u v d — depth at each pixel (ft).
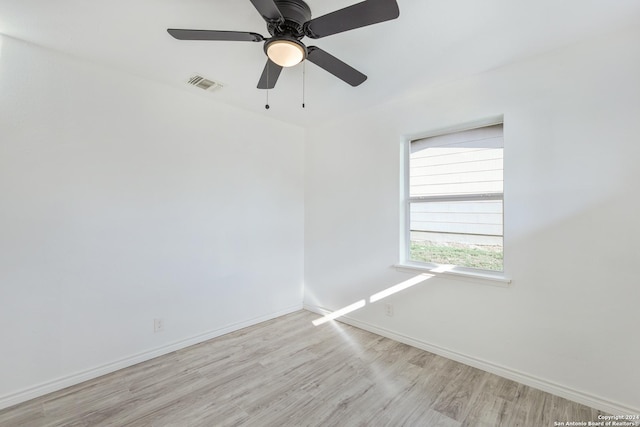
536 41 6.39
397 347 9.12
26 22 5.84
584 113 6.40
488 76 7.73
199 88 8.87
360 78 6.44
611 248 6.10
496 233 8.02
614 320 6.06
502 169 7.95
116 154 7.75
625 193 5.97
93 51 6.90
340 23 4.72
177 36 5.16
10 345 6.32
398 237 9.65
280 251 11.82
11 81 6.33
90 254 7.34
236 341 9.52
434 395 6.72
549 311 6.80
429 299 8.85
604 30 6.01
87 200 7.29
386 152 9.95
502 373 7.43
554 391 6.68
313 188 12.36
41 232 6.68
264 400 6.54
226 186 10.10
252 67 7.64
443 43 6.47
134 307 8.07
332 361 8.24
